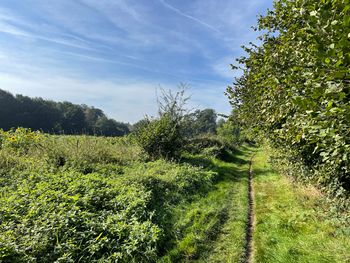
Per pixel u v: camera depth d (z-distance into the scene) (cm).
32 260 448
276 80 417
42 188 729
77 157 1151
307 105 312
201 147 2158
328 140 351
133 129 1619
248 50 808
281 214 801
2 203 620
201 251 594
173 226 695
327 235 626
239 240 644
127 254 530
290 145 788
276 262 540
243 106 898
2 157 1009
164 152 1514
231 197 1023
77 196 684
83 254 507
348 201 644
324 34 297
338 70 281
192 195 969
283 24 557
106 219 630
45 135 1580
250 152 3097
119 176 1007
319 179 735
